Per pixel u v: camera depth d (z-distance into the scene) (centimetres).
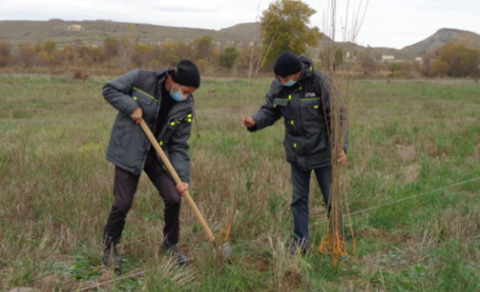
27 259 395
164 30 17400
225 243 421
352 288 380
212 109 1755
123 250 446
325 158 441
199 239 485
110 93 388
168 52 6744
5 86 2459
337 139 420
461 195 639
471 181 693
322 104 425
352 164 808
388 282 393
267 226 505
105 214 526
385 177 711
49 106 1731
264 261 441
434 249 466
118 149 398
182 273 392
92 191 598
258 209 540
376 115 1523
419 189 662
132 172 396
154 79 397
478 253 443
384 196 623
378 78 4934
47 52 6531
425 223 518
